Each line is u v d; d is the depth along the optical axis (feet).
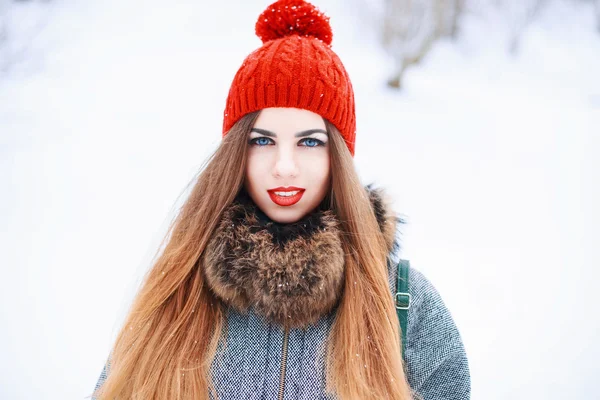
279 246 3.04
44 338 7.48
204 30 24.71
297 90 3.10
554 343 7.78
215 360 3.28
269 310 3.11
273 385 3.22
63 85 18.60
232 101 3.36
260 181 3.22
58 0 24.27
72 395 6.72
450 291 8.80
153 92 18.69
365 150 15.03
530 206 12.03
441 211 11.57
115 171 12.85
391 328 3.28
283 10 3.49
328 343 3.28
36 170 12.65
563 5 28.89
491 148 15.78
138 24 24.30
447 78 22.98
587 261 9.77
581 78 23.53
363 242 3.34
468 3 26.55
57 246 9.54
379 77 21.74
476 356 7.54
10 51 20.13
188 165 13.39
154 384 3.21
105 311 8.02
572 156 15.23
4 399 6.57
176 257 3.41
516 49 25.99
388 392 3.18
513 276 9.30
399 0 22.50
